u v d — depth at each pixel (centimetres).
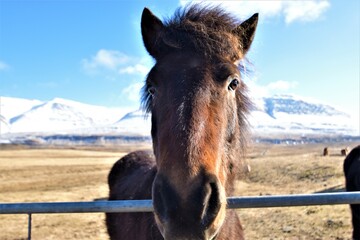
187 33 65
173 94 58
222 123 59
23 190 526
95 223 307
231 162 67
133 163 144
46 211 73
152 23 74
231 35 72
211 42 64
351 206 218
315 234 242
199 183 50
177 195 50
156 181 53
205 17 71
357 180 225
